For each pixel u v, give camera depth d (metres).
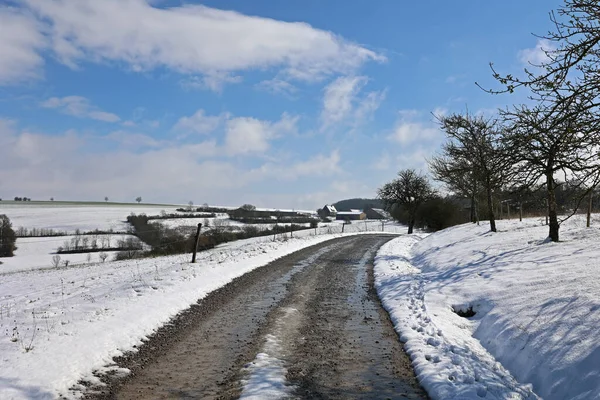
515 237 16.52
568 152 5.45
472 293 9.90
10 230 45.97
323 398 5.34
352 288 13.30
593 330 5.80
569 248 11.57
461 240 20.39
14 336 7.11
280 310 10.17
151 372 6.17
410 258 21.59
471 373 5.95
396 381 5.96
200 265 16.47
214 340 7.77
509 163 6.21
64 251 39.41
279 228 50.94
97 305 9.52
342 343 7.71
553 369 5.52
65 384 5.51
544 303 7.46
